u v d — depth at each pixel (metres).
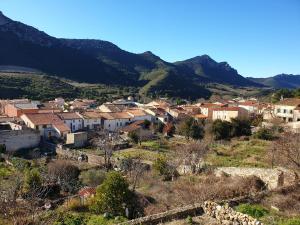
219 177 34.59
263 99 142.12
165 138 76.12
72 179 40.84
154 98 163.38
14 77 152.62
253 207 18.25
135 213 24.55
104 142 65.06
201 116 97.69
